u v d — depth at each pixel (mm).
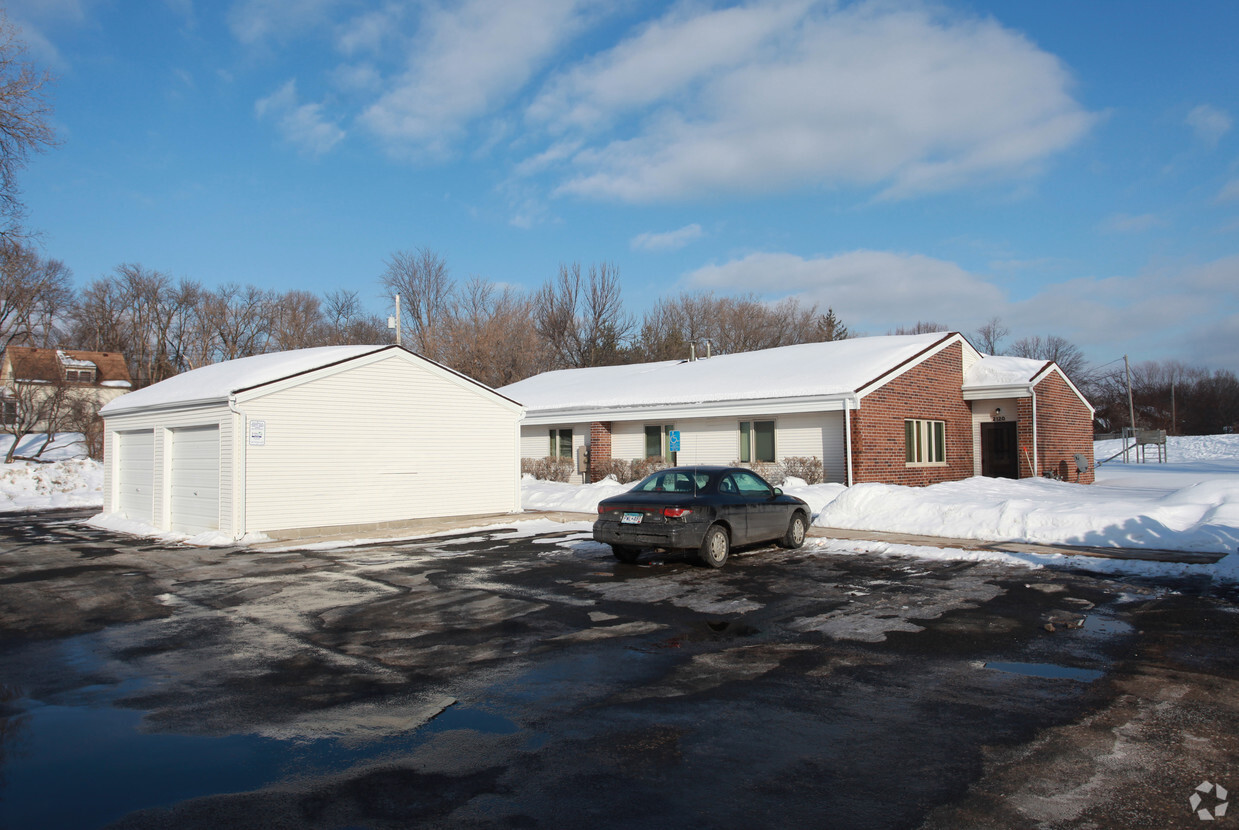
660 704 5523
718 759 4555
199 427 16562
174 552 13852
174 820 3908
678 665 6477
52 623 8523
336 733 5059
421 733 5035
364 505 17047
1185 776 4219
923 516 14562
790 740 4824
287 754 4730
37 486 29125
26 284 38531
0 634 8070
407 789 4219
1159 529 12227
